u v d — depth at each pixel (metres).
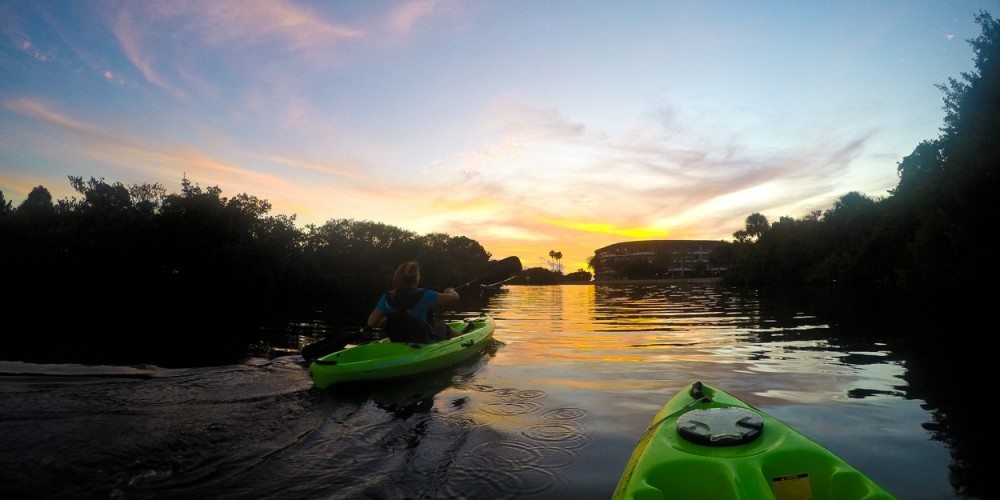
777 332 9.17
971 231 18.28
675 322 11.56
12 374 5.43
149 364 6.17
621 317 13.27
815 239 40.22
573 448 3.28
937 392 4.59
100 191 25.31
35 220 23.72
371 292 36.47
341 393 4.76
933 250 20.09
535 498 2.57
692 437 2.53
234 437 3.51
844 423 3.77
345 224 43.12
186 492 2.66
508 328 10.81
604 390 4.88
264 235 29.33
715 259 99.06
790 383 5.07
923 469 2.92
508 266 8.31
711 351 7.13
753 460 2.27
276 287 31.31
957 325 9.38
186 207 26.09
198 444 3.37
